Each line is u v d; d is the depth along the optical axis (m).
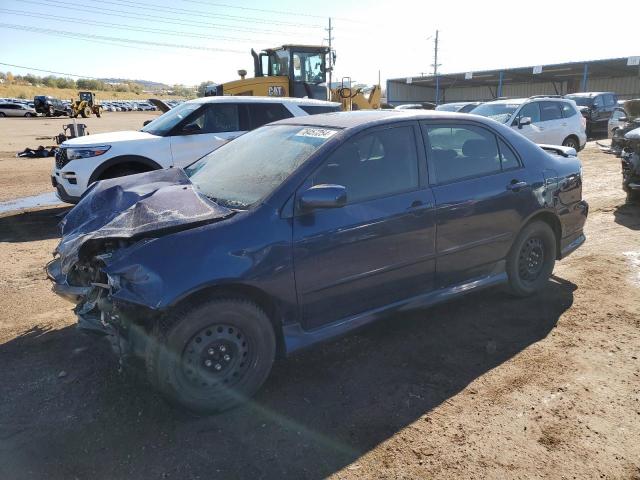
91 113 55.59
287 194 3.24
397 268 3.67
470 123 4.24
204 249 2.91
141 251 2.85
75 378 3.44
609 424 2.93
